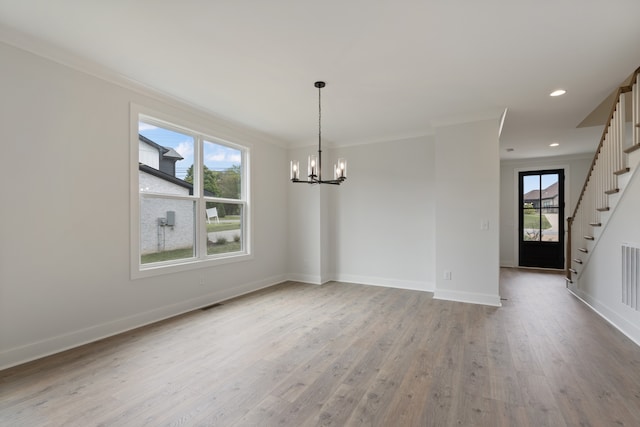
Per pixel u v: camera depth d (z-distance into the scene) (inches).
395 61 108.9
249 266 189.6
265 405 76.0
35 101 99.0
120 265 122.3
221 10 81.8
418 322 134.6
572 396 79.1
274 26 89.0
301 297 176.2
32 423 68.9
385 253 205.2
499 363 97.3
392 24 87.9
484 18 85.0
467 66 112.3
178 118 146.1
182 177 152.8
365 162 211.8
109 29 90.7
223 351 106.1
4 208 93.0
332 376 89.8
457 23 87.4
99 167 115.4
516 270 270.5
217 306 158.6
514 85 128.1
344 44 98.3
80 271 110.3
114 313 120.5
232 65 111.9
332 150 221.9
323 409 74.4
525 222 287.4
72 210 107.9
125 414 72.2
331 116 166.4
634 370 92.3
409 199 198.5
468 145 164.4
